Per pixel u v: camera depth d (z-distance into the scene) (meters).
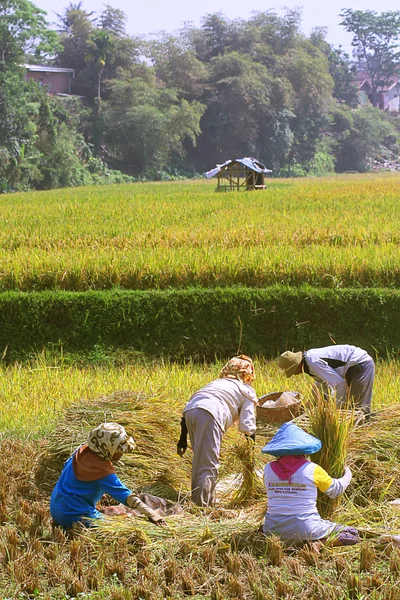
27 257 16.19
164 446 6.69
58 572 4.82
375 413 7.15
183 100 92.75
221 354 14.05
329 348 7.54
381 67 145.75
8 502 6.02
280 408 7.28
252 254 15.94
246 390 6.32
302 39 117.69
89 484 5.37
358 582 4.51
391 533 5.18
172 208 27.70
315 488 5.11
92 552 5.09
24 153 74.62
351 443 6.29
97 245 18.12
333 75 131.75
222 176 45.28
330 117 110.69
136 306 14.06
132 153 93.50
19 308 14.02
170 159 96.62
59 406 8.92
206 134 101.50
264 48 111.31
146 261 15.59
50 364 13.41
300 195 33.81
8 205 31.86
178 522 5.42
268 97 101.31
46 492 6.29
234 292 14.05
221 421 6.12
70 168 78.94
